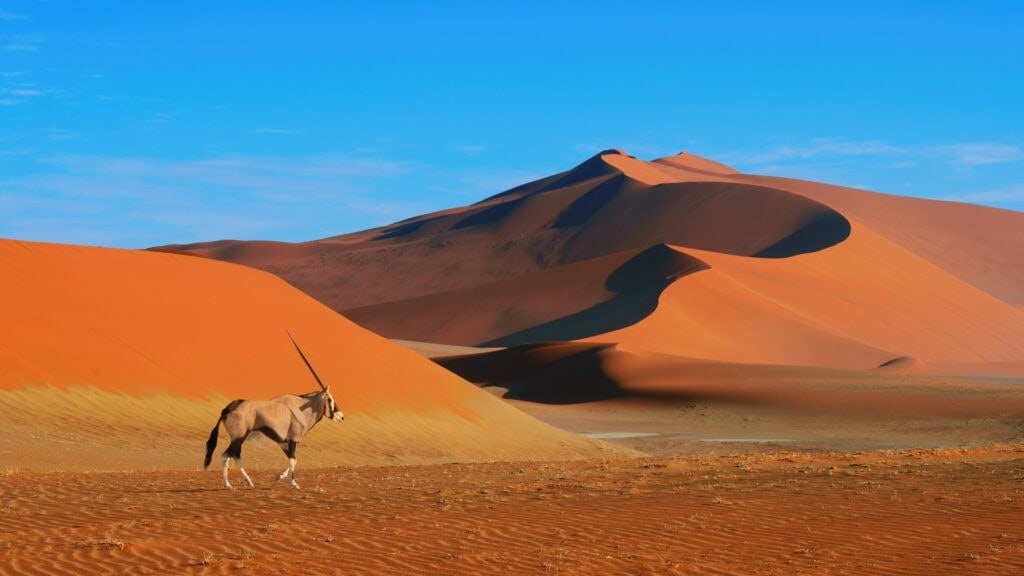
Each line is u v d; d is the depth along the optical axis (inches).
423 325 5275.6
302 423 682.2
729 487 676.7
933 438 1973.4
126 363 1293.1
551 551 463.2
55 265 1423.5
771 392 2605.8
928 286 5452.8
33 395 1142.3
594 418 2445.9
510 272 7362.2
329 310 1756.9
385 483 725.3
